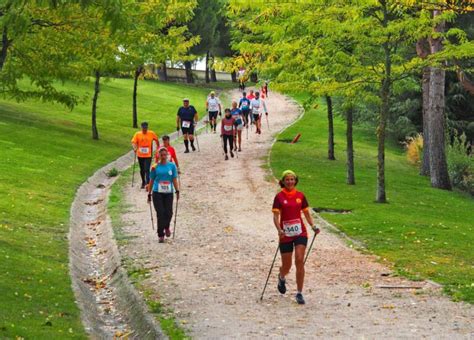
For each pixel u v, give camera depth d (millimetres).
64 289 14930
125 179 31188
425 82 38656
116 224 22266
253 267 17188
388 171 38562
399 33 25375
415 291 14734
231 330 12359
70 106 22359
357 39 25266
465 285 15102
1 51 15992
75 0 12430
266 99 76688
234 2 28406
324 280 15836
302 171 33688
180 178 30984
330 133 39375
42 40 20312
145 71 50719
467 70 28781
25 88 53969
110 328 13672
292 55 28406
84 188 28688
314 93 28094
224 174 32125
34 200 24109
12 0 12516
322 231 21109
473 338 11539
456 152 39125
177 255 18438
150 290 15180
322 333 12031
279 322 12781
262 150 40531
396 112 53750
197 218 23188
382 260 17578
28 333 11383
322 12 25516
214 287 15406
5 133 36688
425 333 11859
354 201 26375
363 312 13305
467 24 46906
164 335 12172
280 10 27516
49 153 34031
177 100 68438
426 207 27094
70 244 19703
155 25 18469
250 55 34062
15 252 17125
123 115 53812
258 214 23812
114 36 19547
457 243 19641
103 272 17906
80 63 28969
